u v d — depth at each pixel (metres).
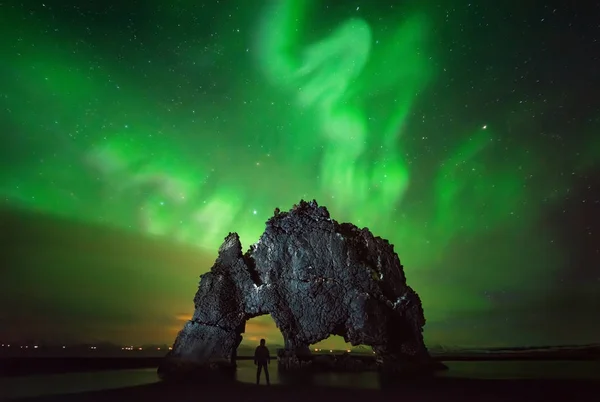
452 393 16.44
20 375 23.78
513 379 20.61
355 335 23.31
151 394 16.47
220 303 24.05
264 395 16.08
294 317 23.91
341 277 24.11
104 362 32.28
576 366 29.53
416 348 24.11
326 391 17.02
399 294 25.28
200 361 23.08
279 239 24.89
